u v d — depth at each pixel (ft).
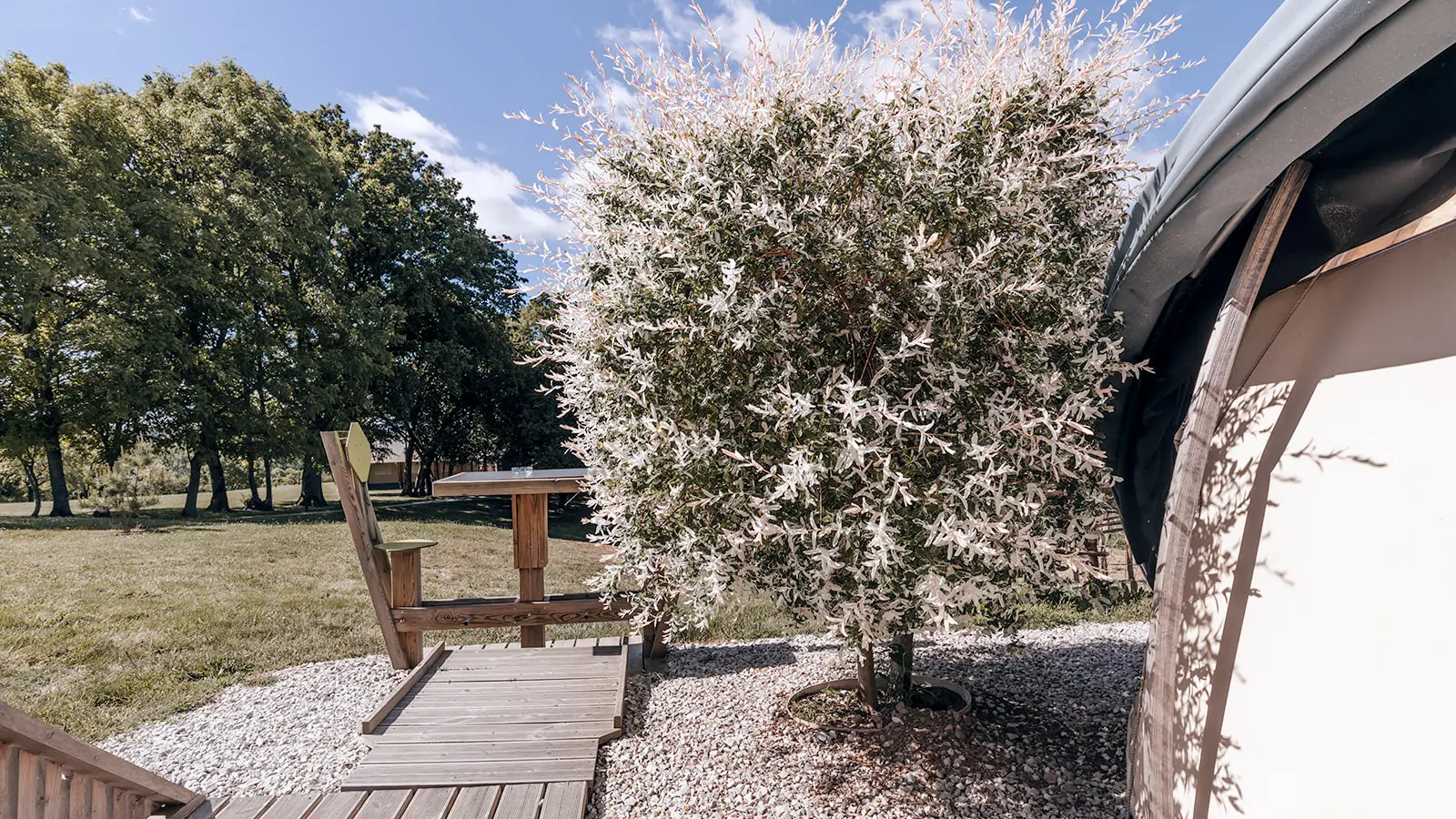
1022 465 8.42
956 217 8.28
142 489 51.26
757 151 9.12
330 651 17.08
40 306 46.83
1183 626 7.09
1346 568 5.23
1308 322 6.27
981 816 8.55
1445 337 4.83
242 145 57.31
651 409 8.87
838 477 7.92
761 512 8.29
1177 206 6.24
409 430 79.15
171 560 29.35
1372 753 4.73
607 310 9.90
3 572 25.77
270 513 61.93
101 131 50.34
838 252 8.54
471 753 10.60
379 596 14.98
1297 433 6.01
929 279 7.93
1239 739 6.04
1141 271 7.24
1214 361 6.07
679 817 8.93
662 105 9.95
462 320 70.95
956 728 10.69
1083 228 9.50
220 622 19.42
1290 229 6.05
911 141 8.93
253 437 57.67
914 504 7.91
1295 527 5.81
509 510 71.20
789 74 9.50
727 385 8.71
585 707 12.46
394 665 15.16
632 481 9.45
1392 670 4.70
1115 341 8.39
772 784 9.53
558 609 15.49
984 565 8.20
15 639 17.47
